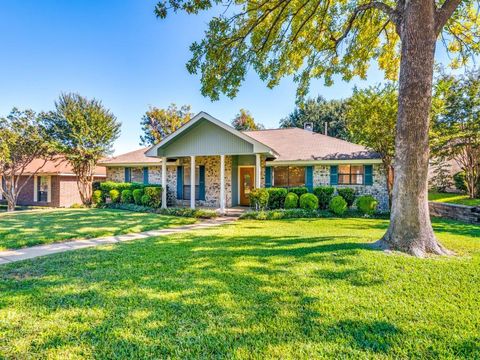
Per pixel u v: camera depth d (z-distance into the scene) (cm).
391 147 1258
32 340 265
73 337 270
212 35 805
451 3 601
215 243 673
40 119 1711
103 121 1919
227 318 304
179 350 250
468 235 766
